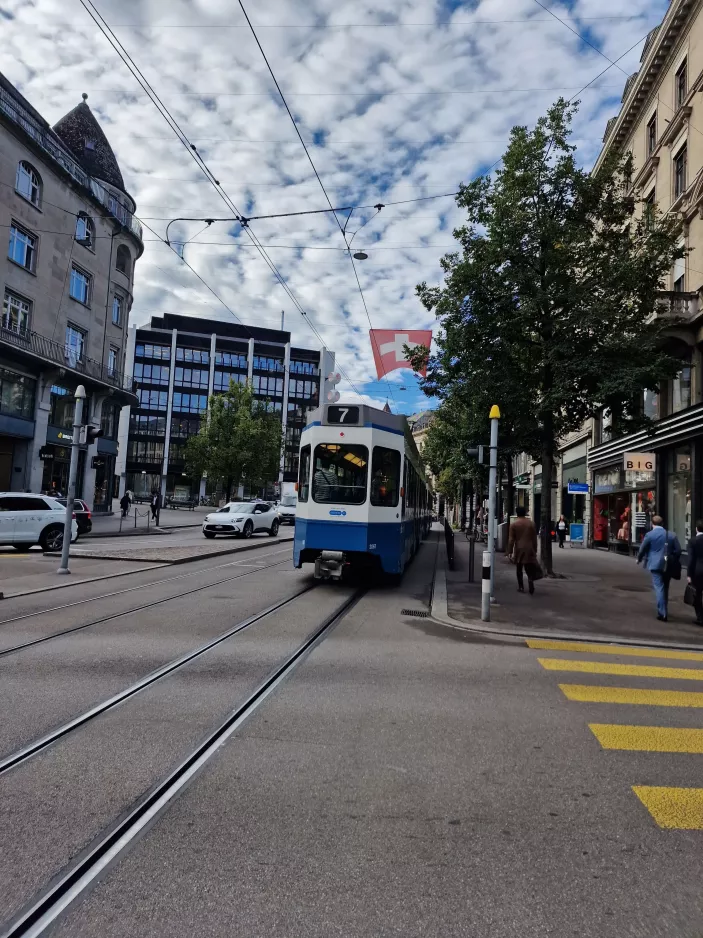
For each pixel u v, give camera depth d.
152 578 13.10
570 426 15.54
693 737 4.79
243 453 50.72
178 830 3.23
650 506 21.45
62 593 10.93
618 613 10.59
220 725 4.70
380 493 12.22
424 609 10.41
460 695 5.67
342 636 8.05
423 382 15.86
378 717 5.00
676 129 20.33
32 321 29.50
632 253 14.98
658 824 3.44
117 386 36.16
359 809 3.50
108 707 5.05
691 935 2.54
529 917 2.62
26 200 28.70
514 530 12.42
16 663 6.29
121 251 38.22
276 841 3.14
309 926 2.52
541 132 13.77
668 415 19.33
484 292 13.88
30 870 2.84
